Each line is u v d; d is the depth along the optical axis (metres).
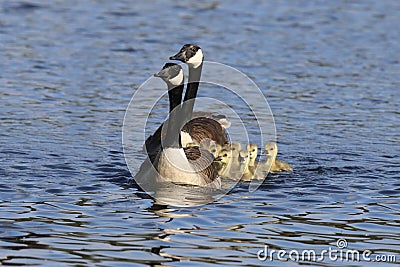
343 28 30.83
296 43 28.31
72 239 11.52
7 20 29.91
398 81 23.91
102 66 24.64
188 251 11.16
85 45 27.06
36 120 19.17
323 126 19.44
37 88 22.03
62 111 20.08
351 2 35.69
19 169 15.34
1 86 22.00
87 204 13.30
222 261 10.84
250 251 11.24
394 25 31.53
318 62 25.89
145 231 11.96
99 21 30.67
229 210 13.15
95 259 10.78
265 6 34.28
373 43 28.67
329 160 16.72
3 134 17.84
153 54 26.30
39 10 31.86
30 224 12.12
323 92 22.53
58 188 14.20
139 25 30.31
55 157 16.34
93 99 21.30
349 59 26.41
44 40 27.44
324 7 34.50
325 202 13.71
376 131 19.08
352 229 12.30
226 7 33.81
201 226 12.27
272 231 12.11
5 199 13.38
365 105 21.38
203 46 27.41
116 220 12.46
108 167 15.83
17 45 26.56
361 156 17.05
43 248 11.13
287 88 22.80
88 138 17.97
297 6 34.50
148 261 10.77
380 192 14.38
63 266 10.52
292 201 13.74
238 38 28.75
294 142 18.11
